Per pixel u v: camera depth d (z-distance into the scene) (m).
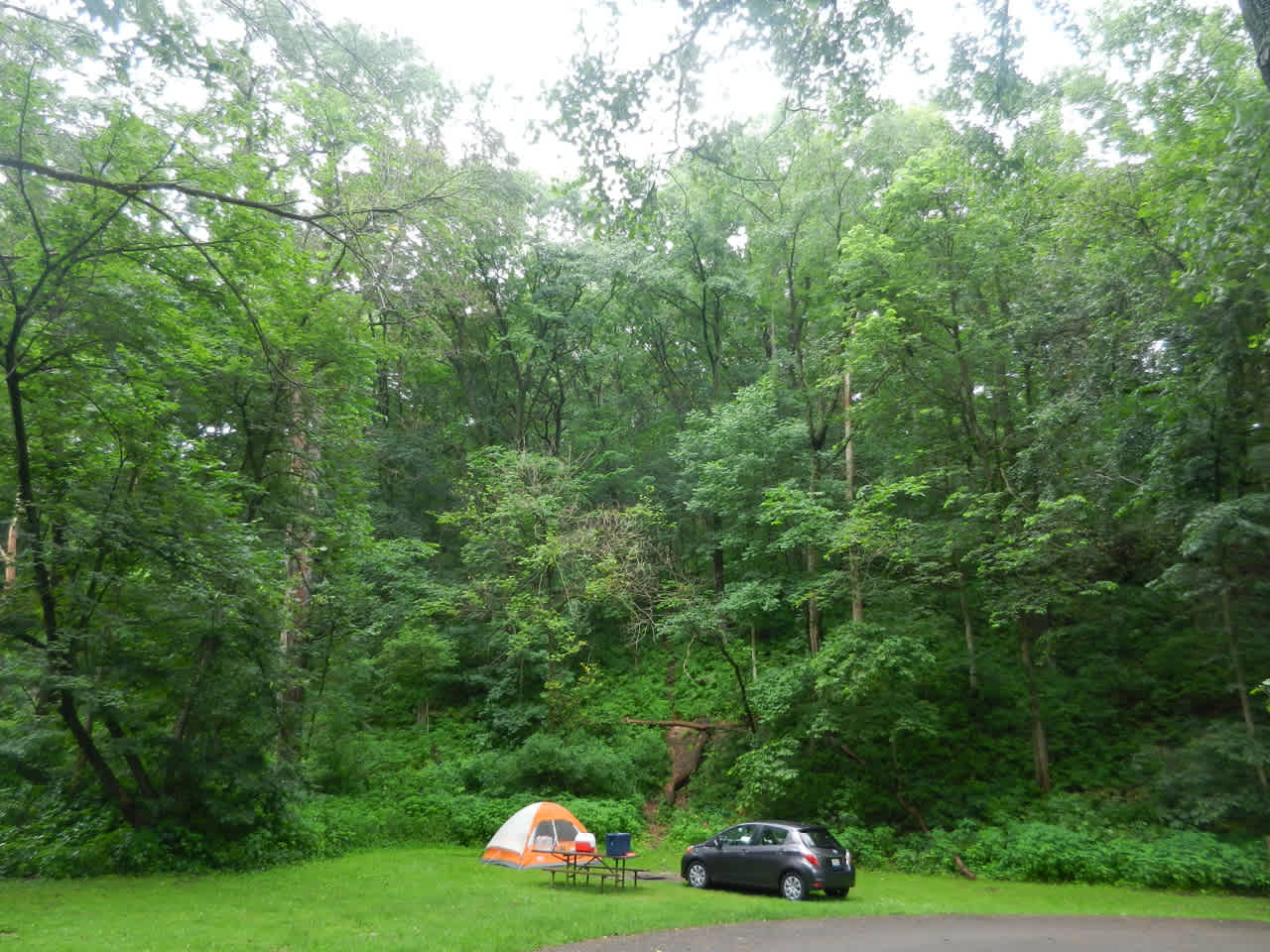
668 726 25.61
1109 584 18.92
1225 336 15.01
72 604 14.57
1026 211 20.00
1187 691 20.75
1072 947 9.82
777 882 14.46
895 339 20.50
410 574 28.58
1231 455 16.12
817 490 24.30
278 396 18.78
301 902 12.46
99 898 12.46
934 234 20.73
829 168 24.70
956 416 22.59
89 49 9.98
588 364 33.88
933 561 20.70
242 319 15.59
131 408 14.19
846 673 19.34
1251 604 17.44
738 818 21.22
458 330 30.16
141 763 16.38
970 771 20.42
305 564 21.59
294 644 20.31
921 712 19.61
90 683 13.92
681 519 32.38
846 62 9.34
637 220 10.55
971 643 22.44
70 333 12.79
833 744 20.70
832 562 25.78
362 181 16.30
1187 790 16.75
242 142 14.23
